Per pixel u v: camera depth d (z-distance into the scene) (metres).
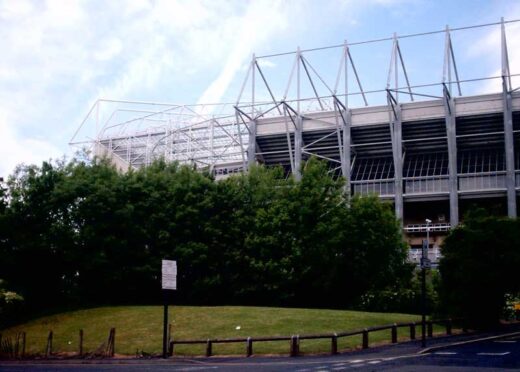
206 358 29.52
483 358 24.50
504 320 50.53
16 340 40.16
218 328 39.28
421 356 25.88
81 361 30.88
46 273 59.50
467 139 90.25
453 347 29.34
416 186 88.38
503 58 84.19
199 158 103.56
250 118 96.62
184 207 58.06
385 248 53.16
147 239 57.84
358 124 90.94
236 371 21.83
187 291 57.62
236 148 106.38
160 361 28.81
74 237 56.25
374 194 57.53
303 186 55.47
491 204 88.19
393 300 52.22
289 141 91.19
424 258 29.61
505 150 85.56
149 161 104.75
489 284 40.28
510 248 40.56
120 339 39.31
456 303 41.06
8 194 58.28
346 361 25.03
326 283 51.84
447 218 92.31
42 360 33.00
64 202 57.38
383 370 20.92
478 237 40.88
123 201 58.38
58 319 50.62
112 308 52.12
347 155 89.69
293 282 52.59
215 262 56.88
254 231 56.16
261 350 31.16
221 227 57.94
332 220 52.28
